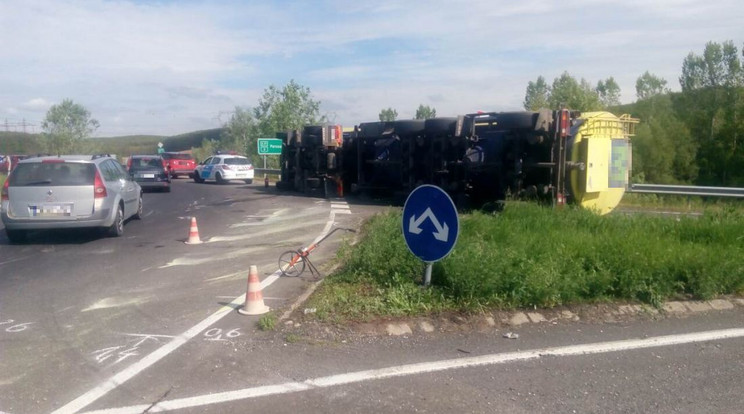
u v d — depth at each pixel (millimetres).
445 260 7914
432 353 6262
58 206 13219
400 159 21250
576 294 7621
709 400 5215
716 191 19641
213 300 8383
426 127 19359
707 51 55969
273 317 7176
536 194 16109
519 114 16047
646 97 59094
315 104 46031
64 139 60219
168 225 16438
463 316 7184
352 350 6344
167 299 8531
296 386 5492
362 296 7785
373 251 8961
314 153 25422
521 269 7855
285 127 44781
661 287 7883
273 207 20922
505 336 6754
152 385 5562
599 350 6348
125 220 15711
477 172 17906
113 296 8766
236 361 6098
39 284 9617
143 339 6820
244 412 5008
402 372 5773
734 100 53844
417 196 7719
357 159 23672
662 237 10359
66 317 7746
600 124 15891
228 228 15734
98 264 11164
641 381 5590
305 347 6434
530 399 5215
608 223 11492
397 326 6930
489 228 10680
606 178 15945
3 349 6562
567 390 5395
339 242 12891
